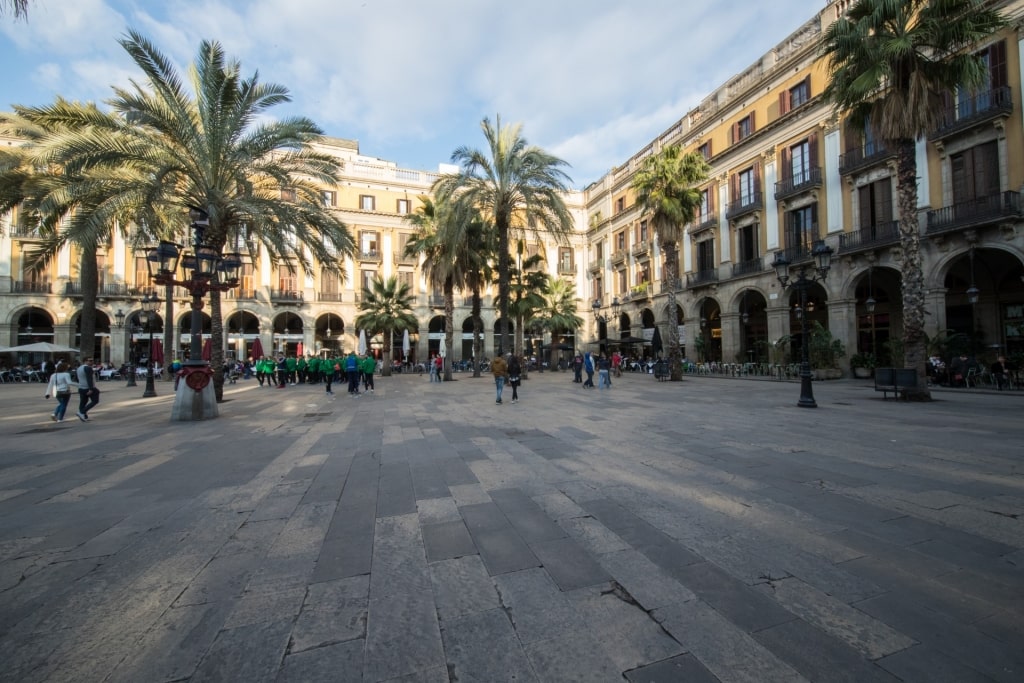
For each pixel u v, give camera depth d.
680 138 32.53
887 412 10.05
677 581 2.73
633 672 1.95
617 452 6.26
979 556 3.02
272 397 15.81
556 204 19.12
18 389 21.77
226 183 13.12
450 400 13.88
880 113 12.33
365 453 6.44
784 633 2.21
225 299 34.69
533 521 3.75
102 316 33.28
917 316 12.21
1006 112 15.83
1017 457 5.71
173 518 3.93
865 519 3.69
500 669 1.99
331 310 37.25
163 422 9.77
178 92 11.70
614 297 41.09
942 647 2.08
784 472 5.13
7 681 1.94
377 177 39.34
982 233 16.64
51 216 12.24
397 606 2.51
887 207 20.20
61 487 4.86
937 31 11.00
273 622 2.38
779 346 23.27
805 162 23.77
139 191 11.90
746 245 27.48
